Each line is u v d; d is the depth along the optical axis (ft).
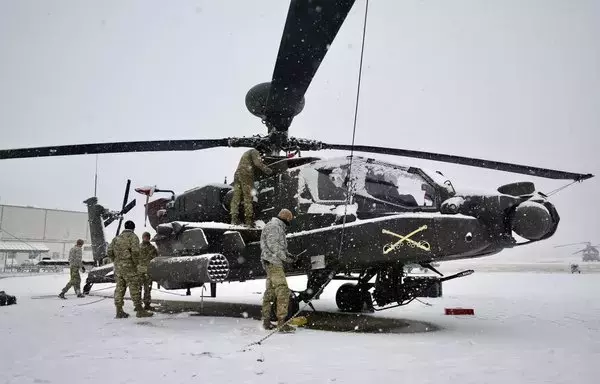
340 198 19.94
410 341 15.44
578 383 10.05
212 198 24.62
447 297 33.60
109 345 14.80
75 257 34.12
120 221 37.11
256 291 43.24
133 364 12.09
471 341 15.35
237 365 11.93
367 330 18.29
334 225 19.36
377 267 20.71
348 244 18.65
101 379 10.61
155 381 10.43
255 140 22.90
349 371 11.23
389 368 11.53
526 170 20.98
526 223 16.19
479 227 16.93
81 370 11.48
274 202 22.18
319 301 32.14
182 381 10.41
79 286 34.32
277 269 17.89
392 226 17.74
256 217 22.95
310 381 10.34
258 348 14.21
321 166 20.85
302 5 11.03
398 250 17.57
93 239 37.40
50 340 15.79
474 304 28.60
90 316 22.86
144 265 25.75
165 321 20.95
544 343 15.08
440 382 10.17
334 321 21.12
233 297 36.76
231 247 21.74
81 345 14.82
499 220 16.94
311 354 13.29
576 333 17.21
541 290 40.32
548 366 11.62
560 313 23.79
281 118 21.67
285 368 11.58
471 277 64.80
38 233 143.84
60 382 10.42
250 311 25.70
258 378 10.63
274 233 18.07
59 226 148.66
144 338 16.14
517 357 12.75
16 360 12.66
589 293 36.65
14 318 21.90
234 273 22.72
